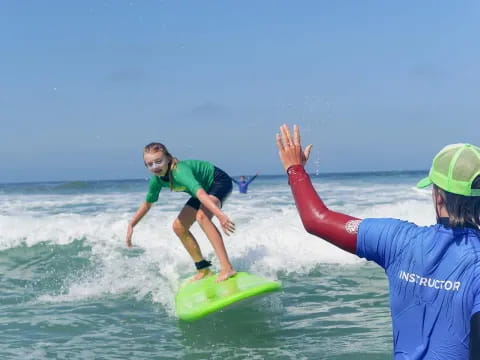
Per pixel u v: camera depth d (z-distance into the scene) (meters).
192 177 5.14
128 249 7.98
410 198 18.33
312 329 4.49
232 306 4.84
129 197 23.38
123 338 4.38
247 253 7.46
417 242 1.71
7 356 3.97
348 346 4.03
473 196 1.63
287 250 7.64
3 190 36.38
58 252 7.84
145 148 5.35
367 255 1.81
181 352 4.03
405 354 1.72
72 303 5.55
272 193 23.69
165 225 9.54
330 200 17.44
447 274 1.64
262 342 4.20
